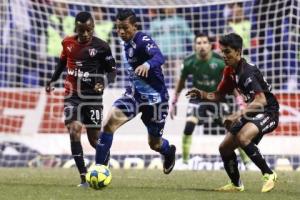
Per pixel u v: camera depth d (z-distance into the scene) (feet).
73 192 86.02
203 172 141.90
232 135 90.27
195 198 79.36
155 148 101.86
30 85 187.42
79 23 98.78
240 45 88.38
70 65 101.45
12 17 185.26
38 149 168.66
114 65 103.04
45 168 155.94
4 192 85.30
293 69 177.88
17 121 171.32
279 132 162.91
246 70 88.94
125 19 89.30
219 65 146.51
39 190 88.74
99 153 89.86
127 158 163.94
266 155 161.68
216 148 161.99
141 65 86.02
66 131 170.19
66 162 166.61
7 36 184.85
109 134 89.66
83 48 100.89
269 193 87.92
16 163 166.91
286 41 179.63
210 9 187.42
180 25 188.14
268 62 181.27
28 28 187.42
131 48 90.27
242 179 119.55
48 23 189.57
